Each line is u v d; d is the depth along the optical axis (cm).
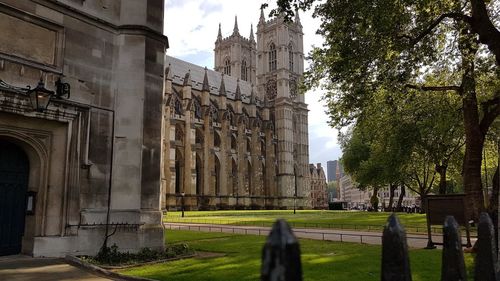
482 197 1908
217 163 10481
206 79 10394
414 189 6931
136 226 1658
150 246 1662
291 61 13125
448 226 554
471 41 1916
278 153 12256
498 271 655
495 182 2111
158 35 1883
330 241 2291
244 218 5278
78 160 1627
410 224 3797
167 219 5050
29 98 1449
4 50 1463
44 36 1584
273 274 309
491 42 1641
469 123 1981
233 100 11312
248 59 14212
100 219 1647
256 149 11438
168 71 9038
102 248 1595
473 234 2739
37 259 1458
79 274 1227
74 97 1633
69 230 1572
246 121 11575
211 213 7475
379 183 6406
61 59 1612
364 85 1966
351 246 2014
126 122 1752
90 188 1647
